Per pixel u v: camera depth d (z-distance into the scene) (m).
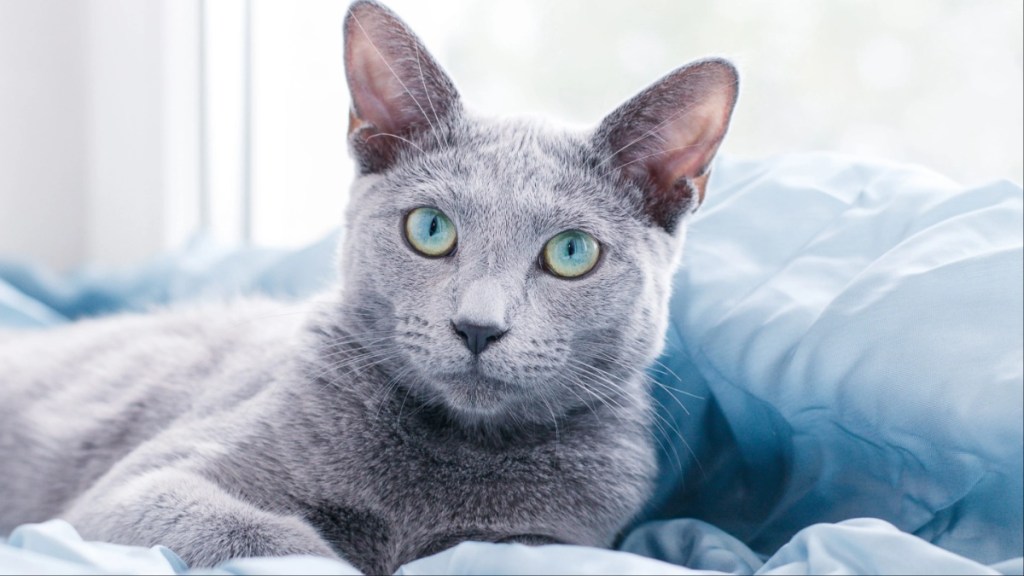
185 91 0.76
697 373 0.45
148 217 0.77
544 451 0.41
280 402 0.41
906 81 0.69
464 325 0.38
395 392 0.41
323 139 0.75
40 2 0.75
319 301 0.44
